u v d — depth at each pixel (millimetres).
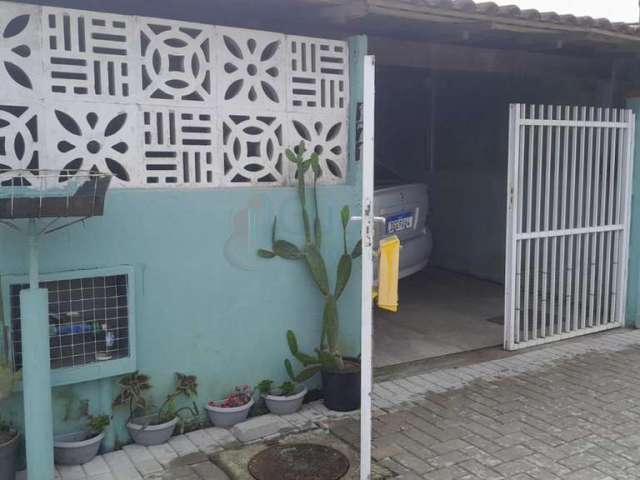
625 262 6422
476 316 6832
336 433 4105
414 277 8578
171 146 4000
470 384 4992
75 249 3684
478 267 8438
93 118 3785
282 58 4352
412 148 9141
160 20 3900
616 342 6066
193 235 4066
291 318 4520
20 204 3039
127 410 3951
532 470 3654
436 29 4797
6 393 3340
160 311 3998
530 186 5648
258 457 3795
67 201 3107
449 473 3625
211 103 4113
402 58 5277
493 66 5844
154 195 3908
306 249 4418
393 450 3902
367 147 3111
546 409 4504
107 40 3771
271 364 4469
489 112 7965
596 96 6781
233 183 4254
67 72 3656
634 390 4855
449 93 8469
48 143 3629
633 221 6422
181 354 4102
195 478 3564
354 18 4133
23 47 3611
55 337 3686
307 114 4480
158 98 3969
